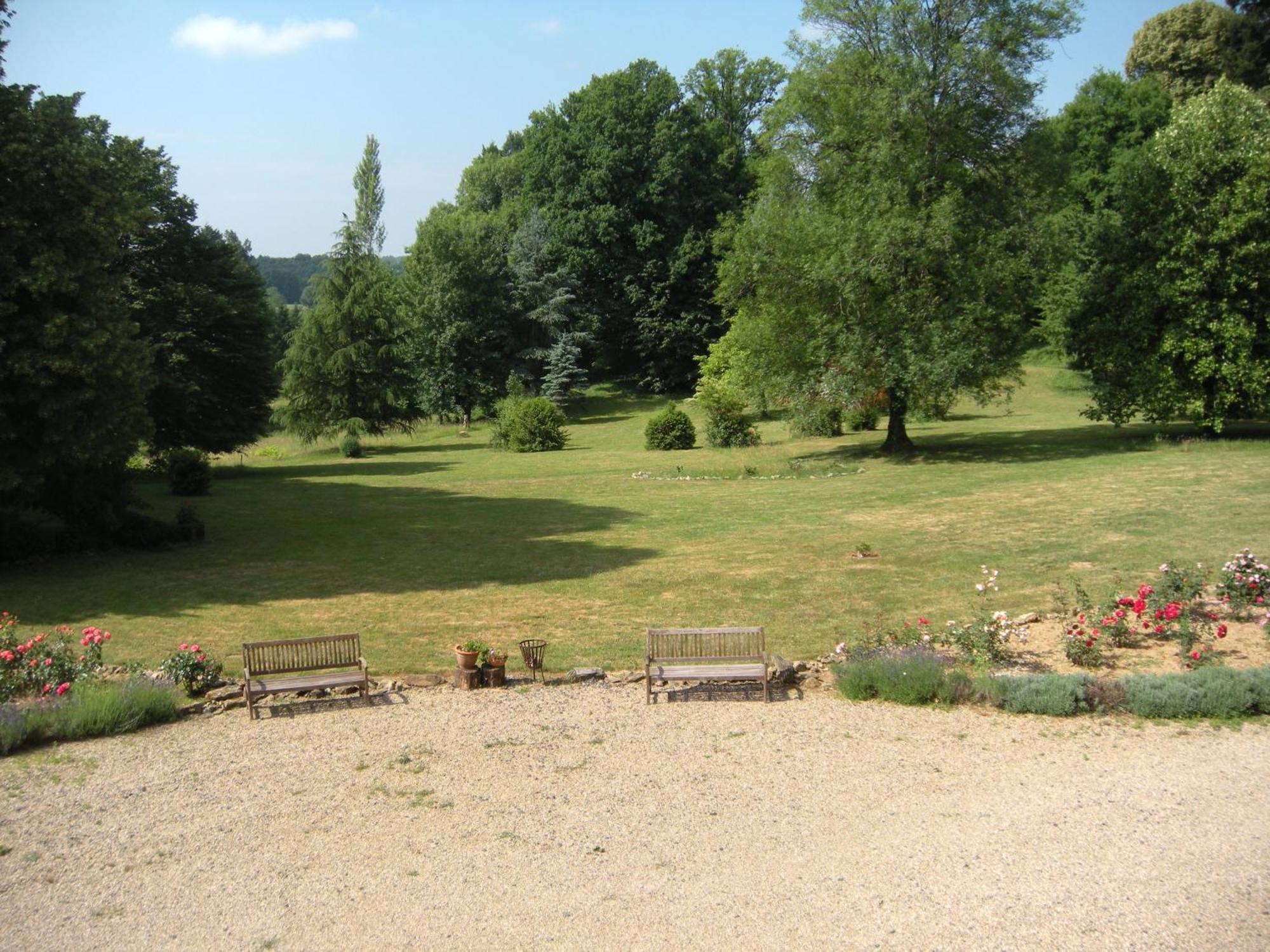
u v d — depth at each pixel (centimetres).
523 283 6412
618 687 1152
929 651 1162
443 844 754
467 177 8506
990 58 3052
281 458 4891
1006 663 1168
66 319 1778
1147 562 1597
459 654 1150
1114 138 5666
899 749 936
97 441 1845
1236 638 1203
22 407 1819
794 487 2834
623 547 2045
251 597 1653
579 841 755
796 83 3334
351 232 5291
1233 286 2862
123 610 1565
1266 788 818
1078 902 645
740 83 7100
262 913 658
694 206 6606
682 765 908
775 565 1788
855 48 3322
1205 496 2125
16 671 1144
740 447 4147
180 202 3759
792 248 3206
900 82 3055
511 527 2362
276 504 2947
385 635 1379
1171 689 1003
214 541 2264
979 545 1844
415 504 2875
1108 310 3155
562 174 6712
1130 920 621
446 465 4128
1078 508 2116
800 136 3394
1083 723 993
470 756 941
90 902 678
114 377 1869
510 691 1143
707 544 2041
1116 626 1202
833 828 768
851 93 3186
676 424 4319
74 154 1853
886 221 3011
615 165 6519
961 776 867
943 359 2933
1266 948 587
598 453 4353
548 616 1476
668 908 652
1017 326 3203
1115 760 891
